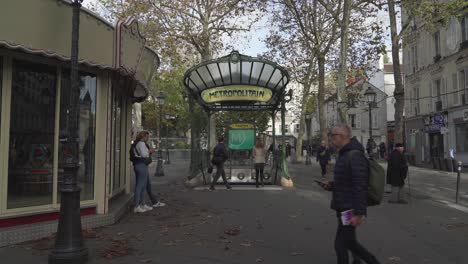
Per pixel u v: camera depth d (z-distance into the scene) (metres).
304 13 25.84
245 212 9.75
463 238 7.20
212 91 14.98
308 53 30.36
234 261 5.68
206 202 11.45
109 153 8.18
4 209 6.39
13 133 6.63
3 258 5.62
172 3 23.03
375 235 7.41
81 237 5.48
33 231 6.55
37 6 6.09
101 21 7.14
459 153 27.34
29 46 6.02
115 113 9.46
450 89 28.91
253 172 16.52
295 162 36.62
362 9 22.92
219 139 14.76
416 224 8.48
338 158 4.56
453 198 12.92
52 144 7.18
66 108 7.43
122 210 8.91
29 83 6.92
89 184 7.89
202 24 24.56
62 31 6.45
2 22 5.66
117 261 5.61
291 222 8.52
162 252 6.10
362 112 57.66
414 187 16.11
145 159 9.65
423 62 33.06
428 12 15.30
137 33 8.42
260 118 33.25
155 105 43.03
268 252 6.16
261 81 14.53
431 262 5.71
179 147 39.22
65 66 7.37
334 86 44.66
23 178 6.73
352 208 4.32
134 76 8.74
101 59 7.25
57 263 5.23
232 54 13.67
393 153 11.78
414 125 34.88
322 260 5.77
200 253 6.07
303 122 36.31
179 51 24.53
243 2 24.33
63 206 5.39
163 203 10.71
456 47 27.75
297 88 41.81
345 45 16.48
